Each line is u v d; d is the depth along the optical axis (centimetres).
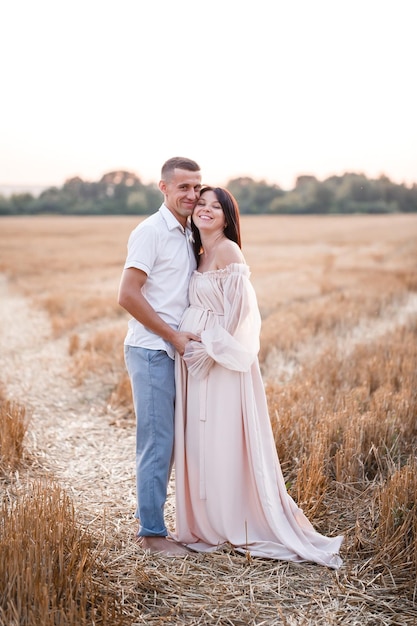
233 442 377
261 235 4431
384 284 1802
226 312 370
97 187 7431
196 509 382
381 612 315
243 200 7181
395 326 1074
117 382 753
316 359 818
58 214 7312
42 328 1206
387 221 5591
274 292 1675
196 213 381
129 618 299
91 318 1291
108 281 2098
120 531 392
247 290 371
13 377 791
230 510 377
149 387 371
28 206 7312
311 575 347
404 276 2053
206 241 387
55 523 343
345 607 318
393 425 515
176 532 382
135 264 368
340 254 3281
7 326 1223
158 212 387
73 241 4094
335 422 514
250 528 381
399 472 415
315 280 1992
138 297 368
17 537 318
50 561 309
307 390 625
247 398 377
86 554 329
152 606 315
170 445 376
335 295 1571
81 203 7400
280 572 349
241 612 312
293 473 465
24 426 567
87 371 802
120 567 346
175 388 381
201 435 377
